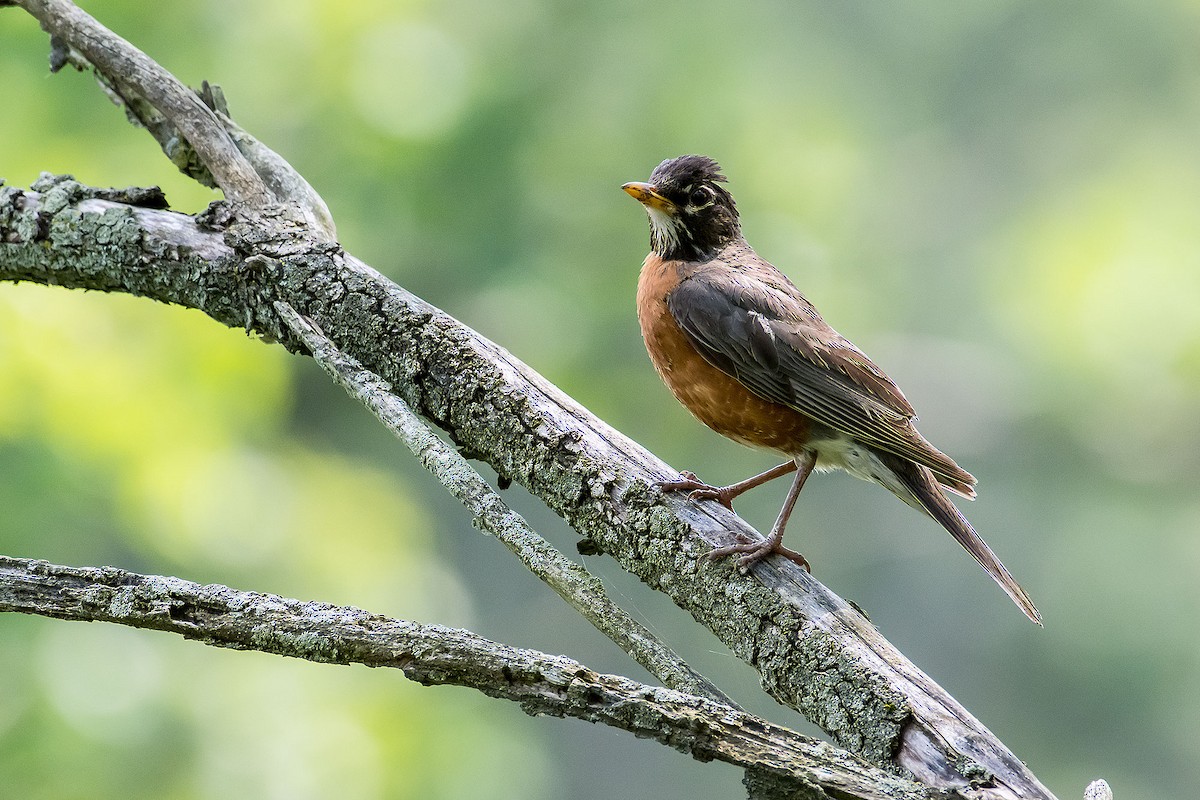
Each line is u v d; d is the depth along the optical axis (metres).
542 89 15.40
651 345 7.09
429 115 14.42
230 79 13.87
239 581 11.28
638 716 4.14
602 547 5.40
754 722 4.18
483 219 14.75
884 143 19.97
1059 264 16.58
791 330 6.70
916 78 20.98
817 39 19.70
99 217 6.03
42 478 10.31
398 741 10.38
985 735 4.43
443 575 13.57
